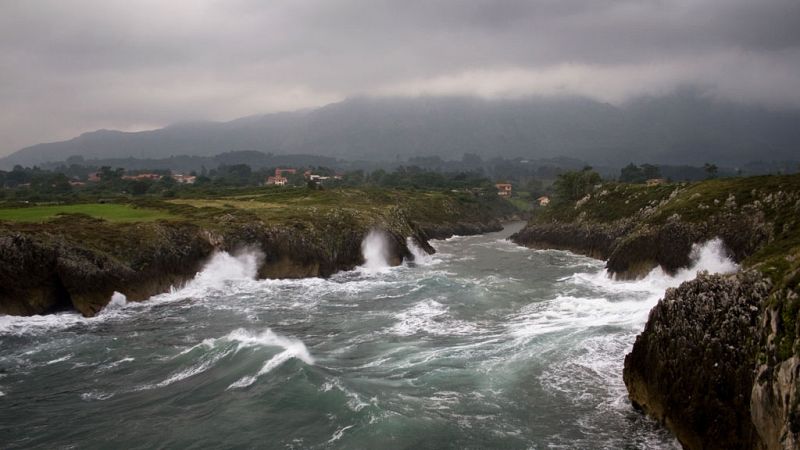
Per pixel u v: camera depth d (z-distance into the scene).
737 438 18.66
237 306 44.97
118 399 25.02
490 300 44.69
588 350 30.08
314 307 44.41
